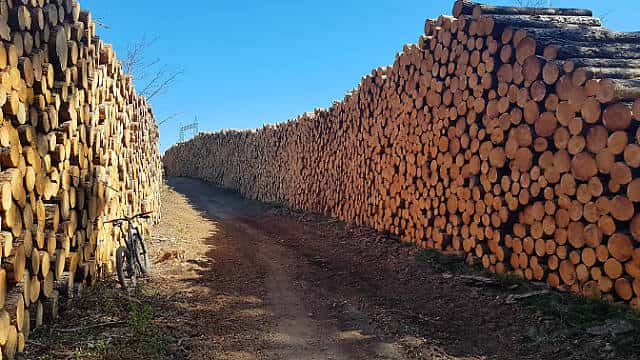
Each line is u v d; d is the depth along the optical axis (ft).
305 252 29.99
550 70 18.39
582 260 16.98
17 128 13.00
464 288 20.18
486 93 22.50
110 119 23.09
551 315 16.25
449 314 18.08
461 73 24.03
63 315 15.29
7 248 11.71
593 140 16.40
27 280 12.87
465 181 23.91
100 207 20.43
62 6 16.58
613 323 14.62
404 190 29.66
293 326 17.08
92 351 13.01
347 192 38.81
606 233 15.96
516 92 20.29
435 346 15.39
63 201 15.90
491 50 21.79
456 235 24.53
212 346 14.99
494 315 17.26
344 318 18.02
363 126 35.96
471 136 23.31
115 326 15.12
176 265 25.55
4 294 11.66
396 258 26.35
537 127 19.06
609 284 15.96
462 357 14.58
